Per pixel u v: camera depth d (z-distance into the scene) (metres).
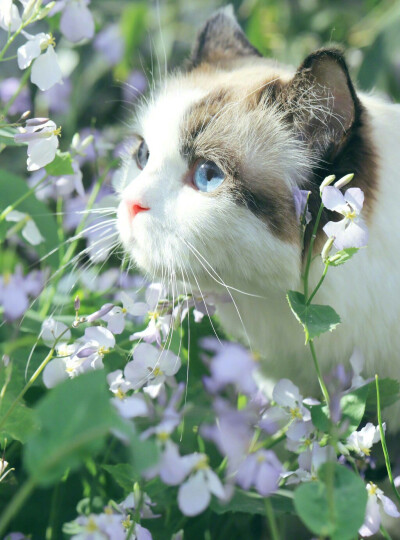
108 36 1.60
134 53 1.66
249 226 1.18
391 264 1.20
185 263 1.19
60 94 1.55
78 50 1.63
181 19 1.74
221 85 1.23
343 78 1.17
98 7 1.72
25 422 1.12
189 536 1.22
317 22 1.74
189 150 1.20
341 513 1.04
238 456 1.10
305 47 1.68
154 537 1.19
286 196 1.19
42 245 1.30
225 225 1.18
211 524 1.24
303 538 1.28
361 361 1.19
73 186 1.29
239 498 1.15
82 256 1.35
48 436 0.99
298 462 1.15
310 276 1.19
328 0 1.77
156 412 1.13
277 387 1.15
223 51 1.32
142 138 1.27
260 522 1.26
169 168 1.20
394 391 1.17
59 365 1.15
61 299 1.31
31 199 1.28
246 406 1.18
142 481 1.13
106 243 1.30
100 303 1.31
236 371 1.15
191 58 1.32
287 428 1.15
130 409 1.05
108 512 1.10
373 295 1.20
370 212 1.19
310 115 1.20
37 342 1.17
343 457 1.15
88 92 1.64
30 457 0.99
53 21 1.25
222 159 1.19
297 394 1.15
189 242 1.18
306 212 1.16
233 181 1.19
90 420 0.99
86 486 1.21
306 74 1.19
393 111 1.24
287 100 1.21
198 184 1.20
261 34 1.65
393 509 1.11
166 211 1.19
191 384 1.27
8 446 1.22
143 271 1.25
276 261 1.18
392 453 1.26
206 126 1.20
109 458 1.24
